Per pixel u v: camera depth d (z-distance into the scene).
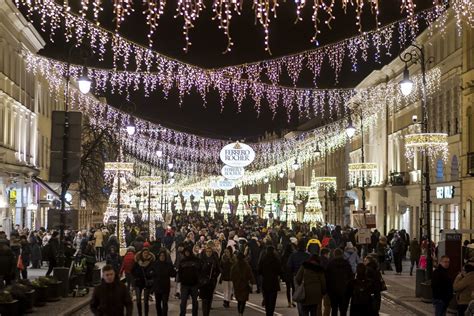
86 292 26.05
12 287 19.86
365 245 34.34
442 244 22.66
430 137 27.12
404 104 60.41
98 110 80.62
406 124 59.81
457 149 45.34
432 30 49.50
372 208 69.75
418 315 21.66
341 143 85.62
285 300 25.52
